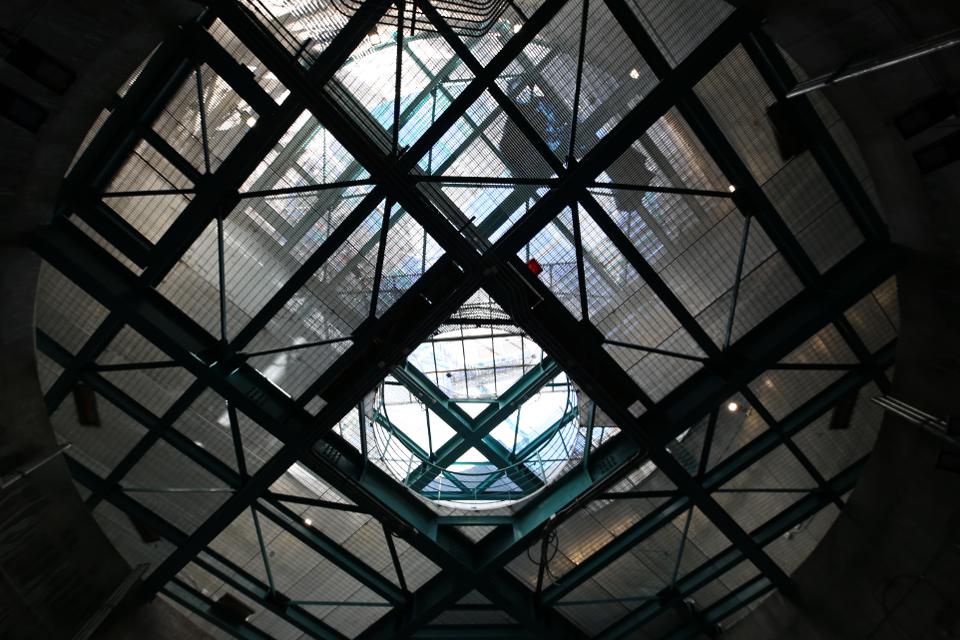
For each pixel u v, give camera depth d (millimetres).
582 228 14688
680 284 15070
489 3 12867
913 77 10953
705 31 12984
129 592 17297
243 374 15492
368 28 12867
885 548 15469
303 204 14250
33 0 10008
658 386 16078
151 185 13898
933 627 14375
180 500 17188
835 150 13812
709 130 13805
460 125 13922
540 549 18312
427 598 19031
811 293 15133
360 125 13508
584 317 15172
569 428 18625
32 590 14734
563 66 13461
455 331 18344
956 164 11297
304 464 16109
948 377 13586
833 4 10898
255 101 13242
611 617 19781
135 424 16141
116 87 12109
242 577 18688
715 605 19594
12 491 13953
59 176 12555
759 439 16875
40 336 14906
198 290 14711
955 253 12445
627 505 17875
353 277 14805
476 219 14727
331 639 19578
